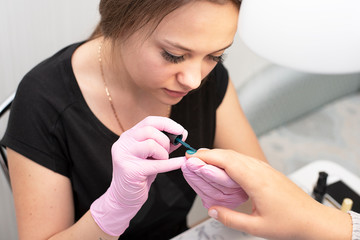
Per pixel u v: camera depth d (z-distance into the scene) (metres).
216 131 1.12
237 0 0.63
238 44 1.65
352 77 2.15
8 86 1.30
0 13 1.14
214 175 0.73
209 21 0.60
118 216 0.76
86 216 0.81
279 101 1.89
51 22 1.24
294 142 1.91
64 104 0.89
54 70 0.91
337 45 0.58
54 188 0.89
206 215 1.78
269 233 0.77
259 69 1.83
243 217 0.76
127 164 0.71
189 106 1.02
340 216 0.80
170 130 0.75
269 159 1.82
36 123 0.88
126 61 0.73
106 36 0.77
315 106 2.10
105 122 0.93
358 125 2.03
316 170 1.10
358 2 0.53
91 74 0.91
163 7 0.59
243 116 1.14
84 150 0.92
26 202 0.87
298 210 0.76
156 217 1.08
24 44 1.24
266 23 0.61
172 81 0.72
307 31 0.58
